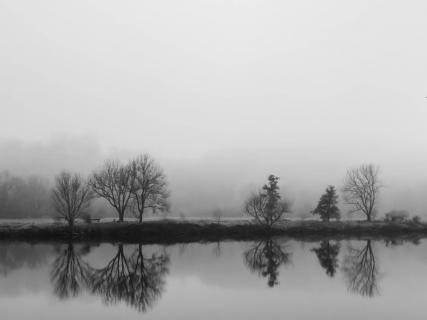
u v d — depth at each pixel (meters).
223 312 31.34
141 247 66.94
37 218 94.50
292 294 36.84
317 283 41.34
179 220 83.38
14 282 42.09
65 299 35.53
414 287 39.38
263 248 66.69
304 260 55.31
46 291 38.44
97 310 32.12
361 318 29.80
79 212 81.00
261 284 40.66
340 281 42.03
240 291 37.97
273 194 83.75
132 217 94.19
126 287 40.00
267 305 33.12
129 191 79.88
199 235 77.56
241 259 56.16
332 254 60.69
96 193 84.56
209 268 49.72
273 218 87.06
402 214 93.88
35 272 47.19
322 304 33.47
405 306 32.78
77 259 55.47
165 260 55.03
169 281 42.47
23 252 60.88
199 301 34.62
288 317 30.06
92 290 38.75
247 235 79.50
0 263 52.34
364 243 73.00
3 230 71.94
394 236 82.25
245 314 30.80
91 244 69.44
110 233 74.00
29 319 29.94
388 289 38.59
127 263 52.84
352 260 55.06
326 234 82.50
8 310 32.19
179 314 30.88
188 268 49.59
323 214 89.31
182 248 66.38
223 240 76.44
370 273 46.19
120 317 30.34
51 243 69.62
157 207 81.06
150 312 31.45
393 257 57.69
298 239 78.44
